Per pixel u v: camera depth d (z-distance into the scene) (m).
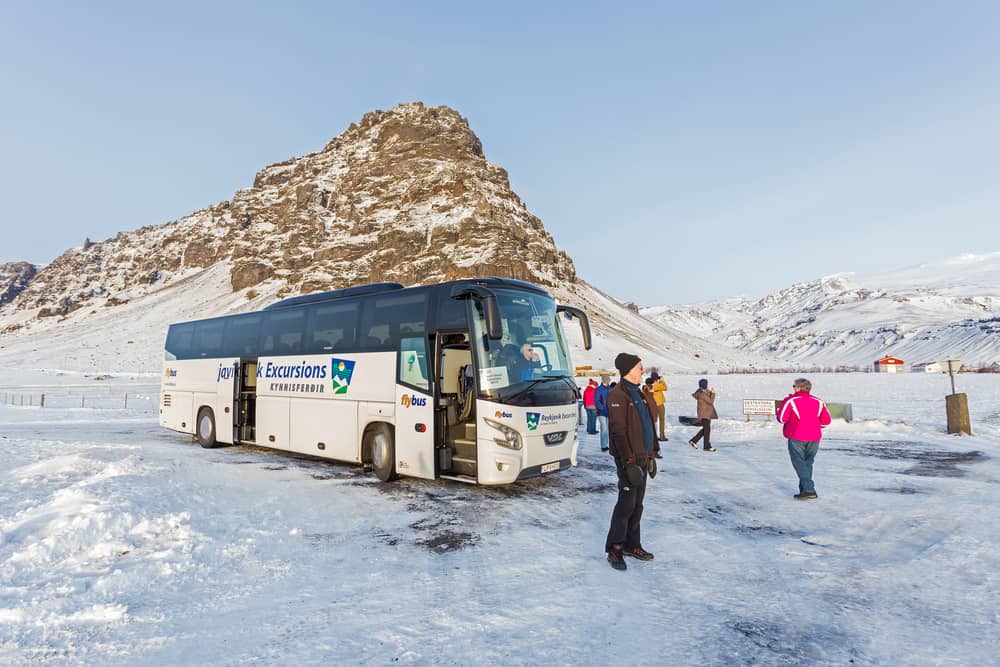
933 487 9.34
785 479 10.38
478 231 184.38
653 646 3.97
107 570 5.43
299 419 12.48
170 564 5.61
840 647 3.93
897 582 5.16
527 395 8.73
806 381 8.90
